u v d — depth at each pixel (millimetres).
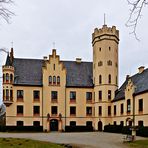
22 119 71375
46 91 73438
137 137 47688
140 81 62406
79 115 74250
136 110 58531
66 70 78000
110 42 73750
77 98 74812
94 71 75750
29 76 74375
